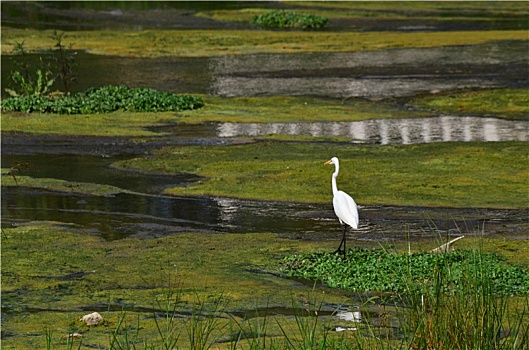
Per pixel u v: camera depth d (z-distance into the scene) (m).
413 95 30.89
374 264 13.20
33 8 59.38
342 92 31.75
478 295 8.76
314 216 16.66
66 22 53.59
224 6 64.31
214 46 44.16
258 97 30.72
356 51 42.81
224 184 18.98
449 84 32.94
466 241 14.67
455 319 8.50
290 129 25.39
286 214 16.81
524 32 49.12
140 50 42.25
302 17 54.16
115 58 39.88
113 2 63.78
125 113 27.20
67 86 31.52
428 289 9.65
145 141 23.75
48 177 19.95
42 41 44.84
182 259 14.02
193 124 26.03
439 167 20.16
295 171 20.00
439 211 16.78
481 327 8.36
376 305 11.53
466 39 46.28
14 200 17.91
